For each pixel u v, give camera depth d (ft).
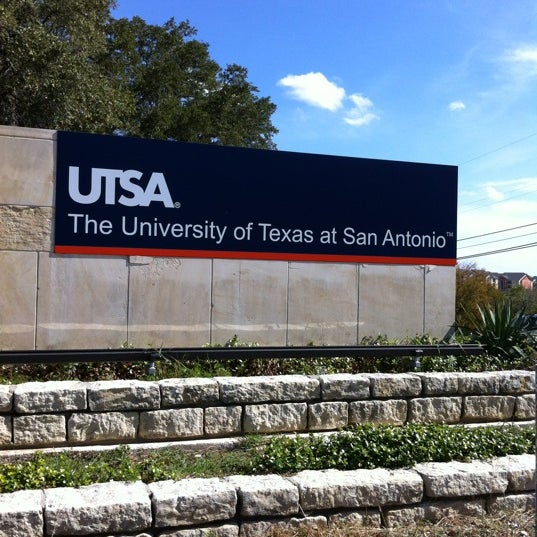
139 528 13.03
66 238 25.29
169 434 19.01
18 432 17.74
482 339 28.35
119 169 26.02
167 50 118.32
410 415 21.61
